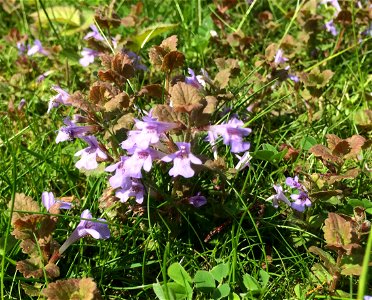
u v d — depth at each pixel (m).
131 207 0.19
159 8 0.37
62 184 0.22
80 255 0.18
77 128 0.18
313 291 0.17
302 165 0.22
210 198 0.19
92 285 0.15
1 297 0.16
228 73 0.21
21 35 0.34
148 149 0.16
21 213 0.17
